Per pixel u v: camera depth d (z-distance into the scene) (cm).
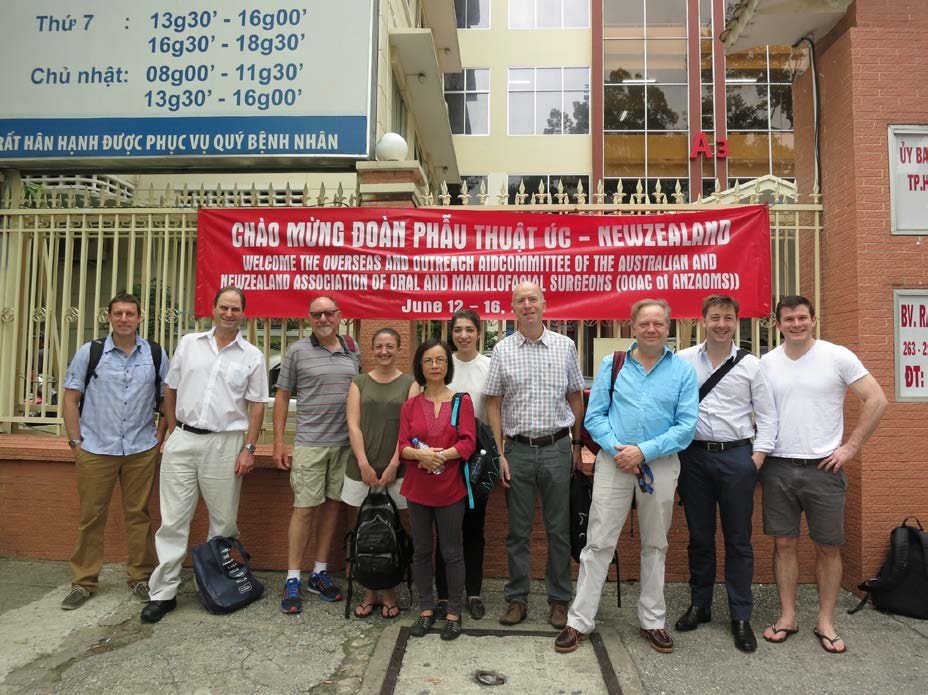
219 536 412
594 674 326
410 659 340
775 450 371
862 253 440
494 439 390
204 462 403
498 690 311
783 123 1988
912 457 430
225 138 527
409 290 481
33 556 486
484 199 491
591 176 2006
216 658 345
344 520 470
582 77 2058
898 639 371
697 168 1980
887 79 446
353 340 447
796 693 313
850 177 448
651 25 2036
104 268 667
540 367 384
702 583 384
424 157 1397
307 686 320
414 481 367
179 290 497
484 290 479
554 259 475
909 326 437
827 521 361
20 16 542
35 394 524
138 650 353
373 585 375
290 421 556
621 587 449
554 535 380
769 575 459
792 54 538
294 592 406
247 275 490
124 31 535
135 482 423
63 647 357
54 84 536
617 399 358
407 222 483
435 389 379
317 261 486
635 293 471
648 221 472
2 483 488
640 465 347
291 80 525
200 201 510
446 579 385
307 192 501
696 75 2008
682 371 352
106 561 482
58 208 509
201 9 532
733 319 368
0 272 521
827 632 362
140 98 532
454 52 1530
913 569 399
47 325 511
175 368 416
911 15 449
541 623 386
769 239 467
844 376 363
